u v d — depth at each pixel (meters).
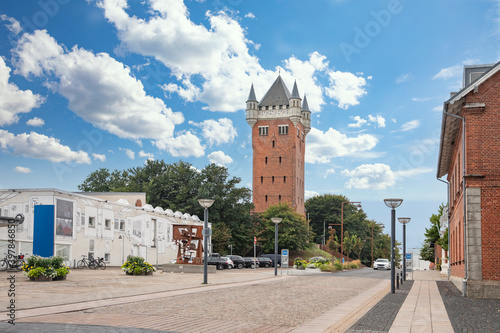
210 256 53.84
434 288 25.62
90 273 31.28
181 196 84.25
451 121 23.05
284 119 113.62
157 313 12.89
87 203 38.69
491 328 11.38
